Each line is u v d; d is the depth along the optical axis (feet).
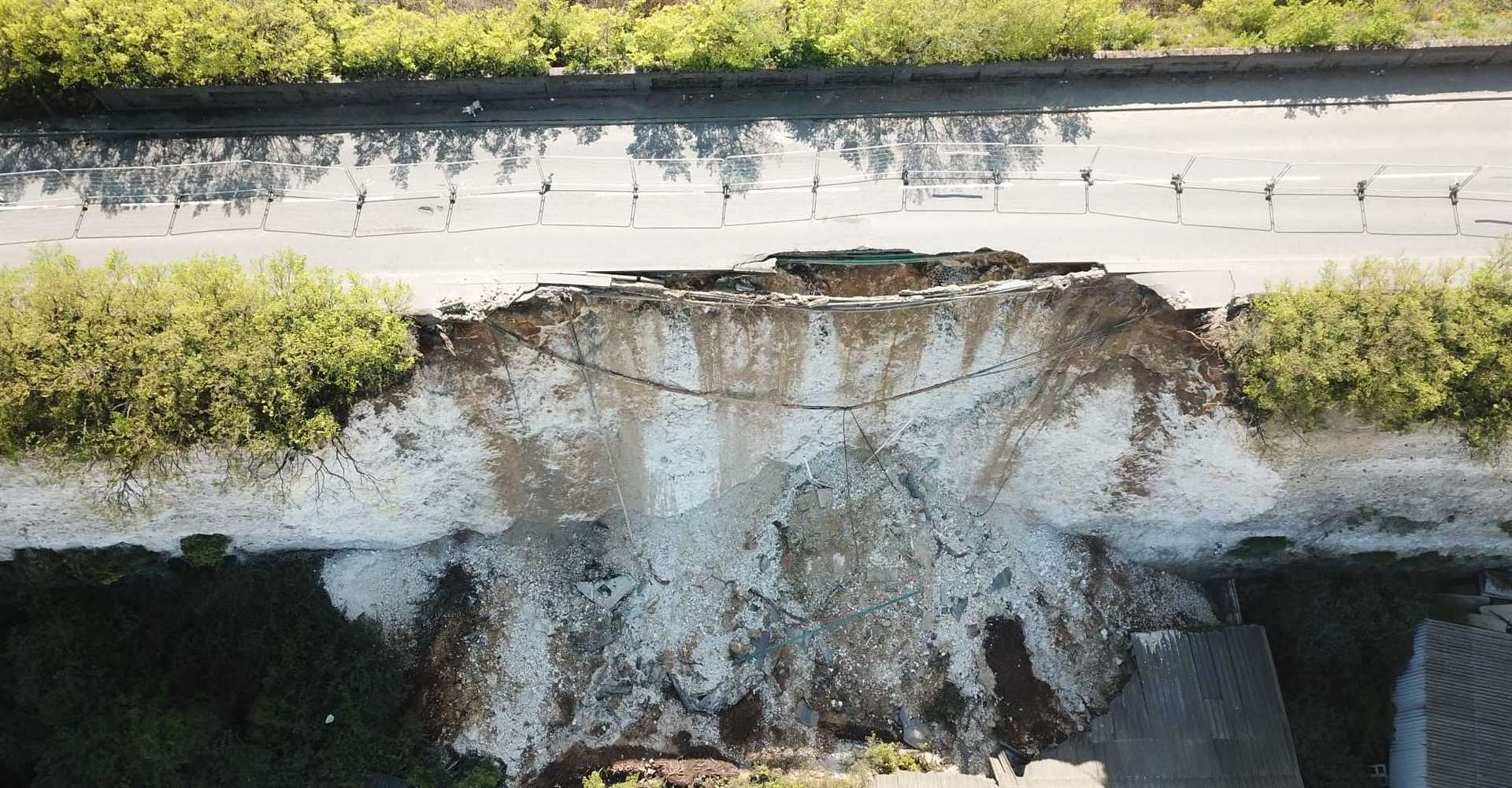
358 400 78.64
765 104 90.63
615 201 86.63
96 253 84.43
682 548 99.09
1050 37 88.22
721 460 95.55
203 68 83.61
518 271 83.30
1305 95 92.22
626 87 90.48
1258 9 91.45
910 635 96.63
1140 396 86.53
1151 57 90.22
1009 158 88.84
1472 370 75.10
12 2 80.12
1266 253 85.46
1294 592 100.32
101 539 87.61
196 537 88.63
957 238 85.30
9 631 92.27
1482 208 87.61
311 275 77.15
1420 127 90.99
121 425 71.97
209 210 85.87
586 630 97.60
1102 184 87.86
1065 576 100.07
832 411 91.91
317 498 85.76
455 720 94.22
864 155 88.53
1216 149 89.81
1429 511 94.17
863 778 92.02
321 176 87.10
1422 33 92.27
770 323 82.64
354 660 91.91
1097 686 95.66
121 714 90.33
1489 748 95.55
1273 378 78.84
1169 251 85.05
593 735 96.32
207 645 94.07
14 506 81.51
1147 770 91.45
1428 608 99.55
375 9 87.81
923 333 84.38
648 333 82.74
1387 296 75.61
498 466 90.07
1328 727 95.96
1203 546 100.78
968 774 92.84
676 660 97.04
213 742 90.48
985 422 92.43
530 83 88.63
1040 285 80.59
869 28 85.92
